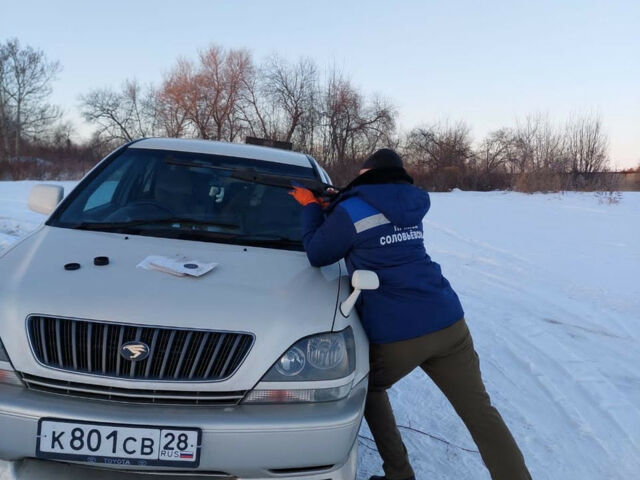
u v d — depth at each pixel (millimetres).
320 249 2564
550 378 4531
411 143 33188
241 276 2531
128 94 46469
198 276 2455
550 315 6383
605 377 4645
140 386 2059
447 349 2602
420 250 2631
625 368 4879
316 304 2381
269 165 3627
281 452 2082
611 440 3586
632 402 4176
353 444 2314
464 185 28172
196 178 3416
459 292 7270
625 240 11555
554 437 3574
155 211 3148
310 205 2799
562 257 9734
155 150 3660
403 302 2520
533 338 5531
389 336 2518
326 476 2191
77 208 3145
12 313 2129
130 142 3828
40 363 2064
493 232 12328
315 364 2201
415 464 3131
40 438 1983
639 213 16078
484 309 6480
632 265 9203
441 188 27953
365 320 2559
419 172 30094
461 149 31016
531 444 3469
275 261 2785
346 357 2281
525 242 11156
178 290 2311
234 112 39219
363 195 2541
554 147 27312
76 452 1989
